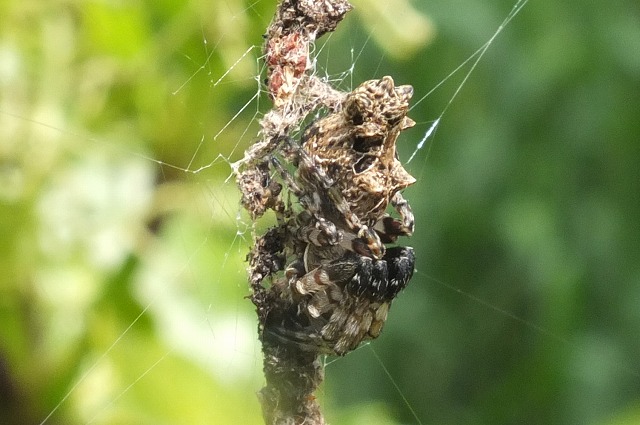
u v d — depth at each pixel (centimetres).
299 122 9
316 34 9
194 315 10
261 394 9
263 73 10
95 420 10
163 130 10
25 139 10
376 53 12
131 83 10
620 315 13
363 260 9
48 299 10
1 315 10
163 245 10
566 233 13
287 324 9
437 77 13
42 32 10
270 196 9
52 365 10
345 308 9
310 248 9
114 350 10
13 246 10
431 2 12
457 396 14
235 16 10
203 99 10
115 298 10
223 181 10
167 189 10
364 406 11
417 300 14
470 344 14
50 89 10
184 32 10
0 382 10
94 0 10
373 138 9
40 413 10
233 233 10
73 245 10
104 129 10
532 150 13
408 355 14
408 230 9
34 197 10
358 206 9
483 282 14
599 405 12
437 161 13
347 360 13
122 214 10
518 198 13
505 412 13
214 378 10
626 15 12
